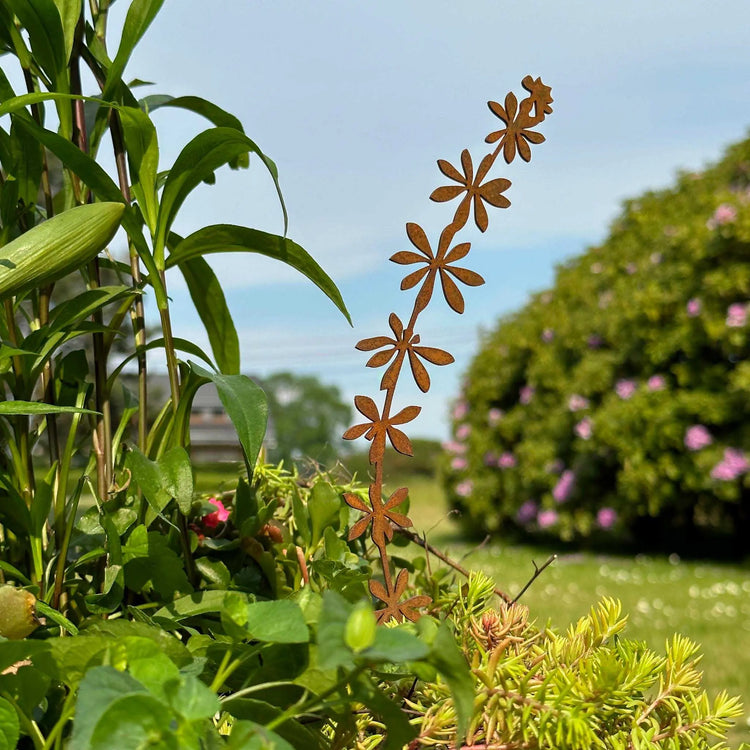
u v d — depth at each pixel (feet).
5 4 2.52
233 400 2.32
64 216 2.27
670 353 14.90
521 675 2.15
